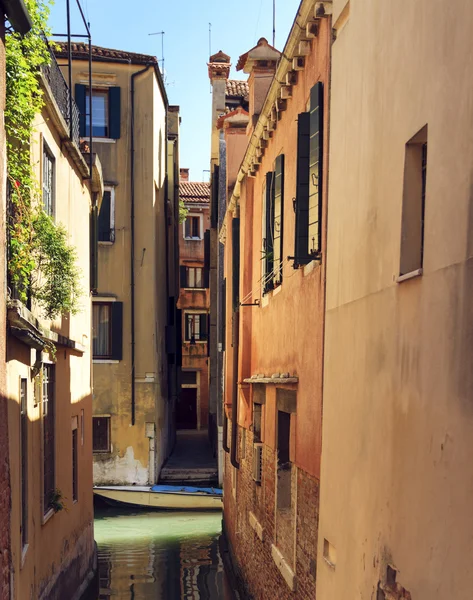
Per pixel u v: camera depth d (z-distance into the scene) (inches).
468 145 145.2
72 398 460.1
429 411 163.3
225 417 634.2
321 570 262.1
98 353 879.7
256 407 458.9
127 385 879.7
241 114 677.9
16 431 280.7
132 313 885.2
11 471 267.6
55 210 402.3
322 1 272.8
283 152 374.6
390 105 196.4
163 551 621.9
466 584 141.6
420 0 174.1
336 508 243.6
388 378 193.2
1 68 237.5
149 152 898.1
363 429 215.2
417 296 172.6
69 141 421.4
